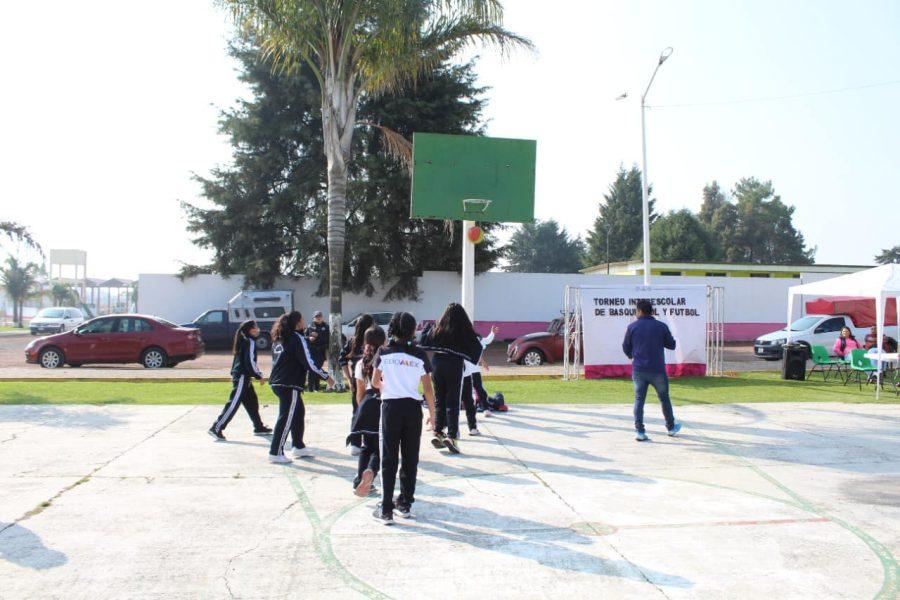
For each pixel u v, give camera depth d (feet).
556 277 108.68
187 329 65.16
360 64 46.78
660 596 13.96
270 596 13.74
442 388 26.68
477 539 17.11
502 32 45.98
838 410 37.32
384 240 98.84
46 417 32.81
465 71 104.27
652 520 18.72
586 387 46.78
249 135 97.50
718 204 301.02
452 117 98.12
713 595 14.02
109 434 28.94
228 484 21.63
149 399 39.24
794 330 71.56
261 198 100.83
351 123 46.09
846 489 22.02
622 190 258.37
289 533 17.38
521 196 43.80
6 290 190.70
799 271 127.13
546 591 14.15
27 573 14.60
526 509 19.52
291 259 102.06
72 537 16.79
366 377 19.85
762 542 17.13
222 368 63.57
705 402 40.01
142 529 17.46
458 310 26.73
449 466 24.35
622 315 52.49
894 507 20.16
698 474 23.63
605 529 17.94
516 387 46.78
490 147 43.57
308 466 23.95
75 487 21.02
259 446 26.96
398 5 41.91
